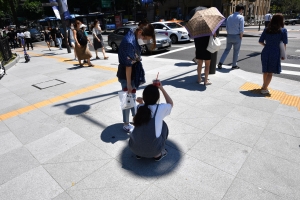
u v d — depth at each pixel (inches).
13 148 131.3
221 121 149.9
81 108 180.7
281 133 133.9
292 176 101.2
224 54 272.1
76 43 314.3
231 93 196.7
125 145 129.1
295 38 571.5
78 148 128.0
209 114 160.1
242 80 229.9
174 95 196.7
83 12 1566.2
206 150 121.3
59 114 171.9
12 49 676.1
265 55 178.9
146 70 288.4
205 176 103.2
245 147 122.5
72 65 349.1
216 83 222.7
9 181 105.7
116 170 109.3
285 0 1886.1
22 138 141.4
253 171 105.0
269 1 2068.2
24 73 313.9
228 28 258.1
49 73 303.6
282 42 172.6
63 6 468.4
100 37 381.7
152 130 101.3
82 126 152.2
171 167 110.0
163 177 103.7
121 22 1238.3
